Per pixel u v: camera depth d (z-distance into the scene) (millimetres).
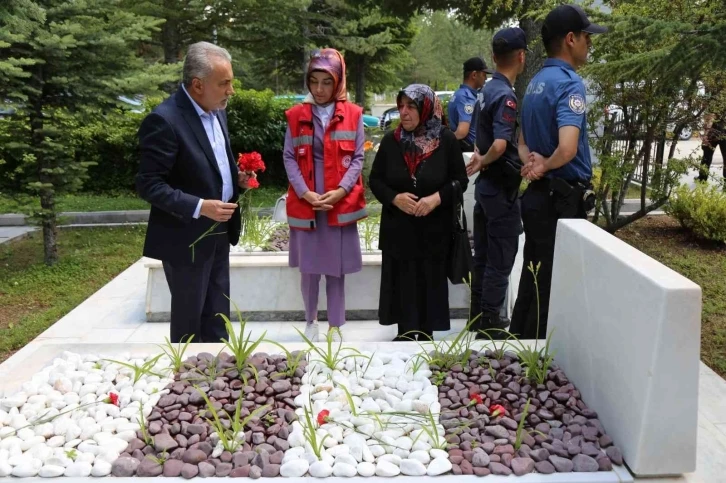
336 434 2170
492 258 4055
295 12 14797
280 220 6441
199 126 3016
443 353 2773
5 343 4223
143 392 2461
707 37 3615
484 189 3979
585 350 2395
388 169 3660
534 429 2199
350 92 25719
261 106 10398
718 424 2947
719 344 3986
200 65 2885
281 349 2967
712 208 6281
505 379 2541
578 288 2459
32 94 5715
